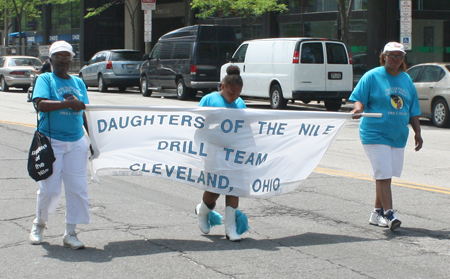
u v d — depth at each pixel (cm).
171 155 562
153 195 758
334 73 1827
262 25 2753
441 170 965
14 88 3031
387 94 598
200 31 2189
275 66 1866
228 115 557
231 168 564
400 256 523
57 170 514
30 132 1348
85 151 528
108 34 4159
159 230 595
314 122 580
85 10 4056
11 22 5184
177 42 2289
